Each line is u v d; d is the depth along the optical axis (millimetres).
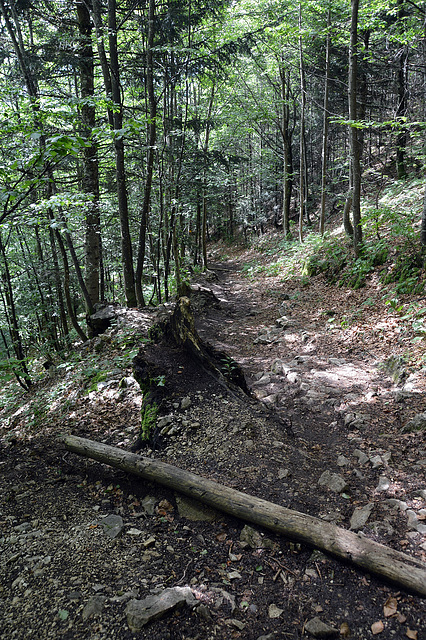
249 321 11391
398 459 4113
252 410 4805
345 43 12672
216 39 14758
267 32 14297
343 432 4902
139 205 13953
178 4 11273
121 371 7141
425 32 10156
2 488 3949
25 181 4414
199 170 13008
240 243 32688
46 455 4699
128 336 8578
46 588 2699
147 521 3465
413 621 2469
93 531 3281
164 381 5062
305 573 2875
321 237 15789
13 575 2814
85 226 10578
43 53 10070
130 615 2463
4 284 8953
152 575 2875
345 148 21609
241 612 2611
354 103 10211
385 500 3539
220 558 3055
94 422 5633
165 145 12094
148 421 4691
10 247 10289
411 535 3111
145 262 15086
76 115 5348
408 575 2639
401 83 13844
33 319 11758
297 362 7492
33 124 4773
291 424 5020
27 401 8086
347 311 9227
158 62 11641
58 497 3805
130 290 11133
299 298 11984
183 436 4418
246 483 3721
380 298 8922
